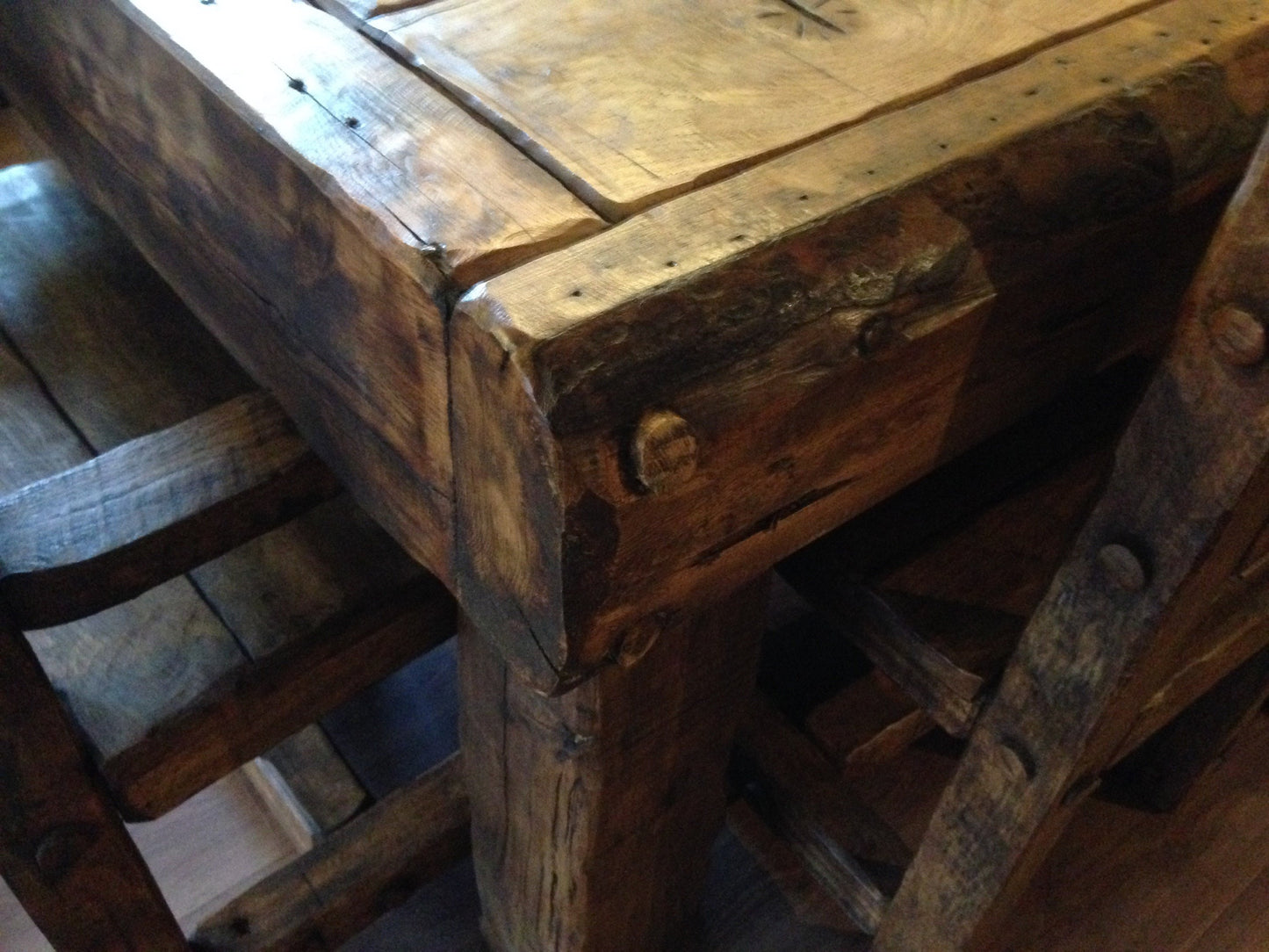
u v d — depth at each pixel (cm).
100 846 83
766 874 129
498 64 65
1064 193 62
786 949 124
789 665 112
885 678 100
